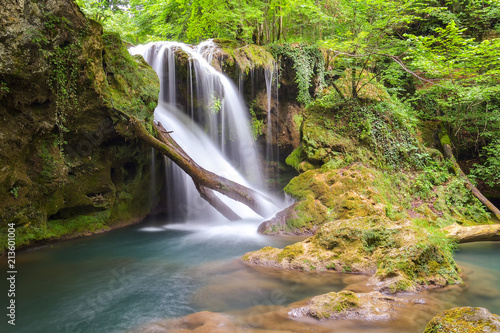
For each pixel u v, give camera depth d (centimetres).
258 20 1219
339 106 1038
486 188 1099
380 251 504
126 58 791
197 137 1019
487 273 511
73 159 743
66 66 632
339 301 352
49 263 576
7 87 548
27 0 551
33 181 648
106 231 834
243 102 1133
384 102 1059
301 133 1038
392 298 381
